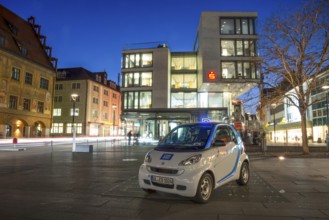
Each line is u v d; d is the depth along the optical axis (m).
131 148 24.31
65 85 60.19
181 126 6.91
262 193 6.40
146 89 39.75
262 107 19.06
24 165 11.91
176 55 41.91
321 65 16.38
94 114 61.28
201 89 38.50
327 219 4.53
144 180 5.71
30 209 5.09
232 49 35.38
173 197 5.91
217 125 6.53
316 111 37.91
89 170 10.31
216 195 6.18
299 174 9.52
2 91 36.38
